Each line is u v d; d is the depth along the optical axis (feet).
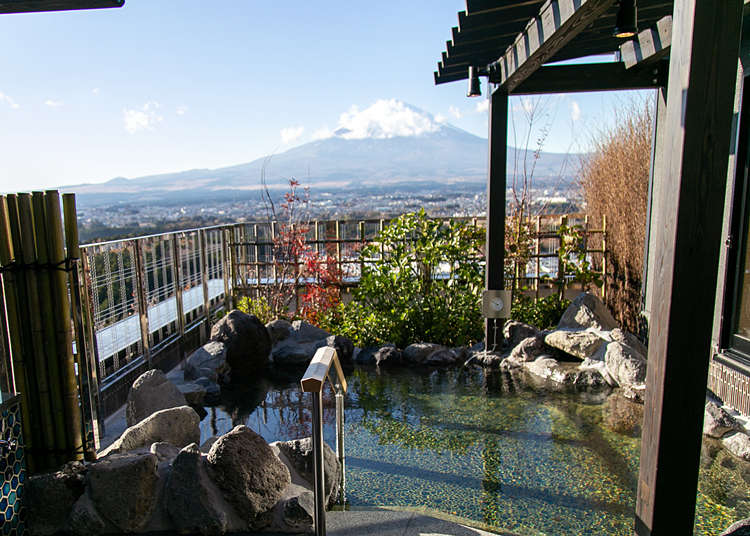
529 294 24.64
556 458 11.28
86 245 12.42
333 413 14.33
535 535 8.53
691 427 6.15
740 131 12.86
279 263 24.36
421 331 20.74
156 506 8.10
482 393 15.49
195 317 20.29
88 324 10.65
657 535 6.33
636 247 21.70
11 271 9.40
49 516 8.06
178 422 10.84
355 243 24.53
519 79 15.08
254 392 16.26
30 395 9.86
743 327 13.15
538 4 11.02
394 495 9.87
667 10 12.32
